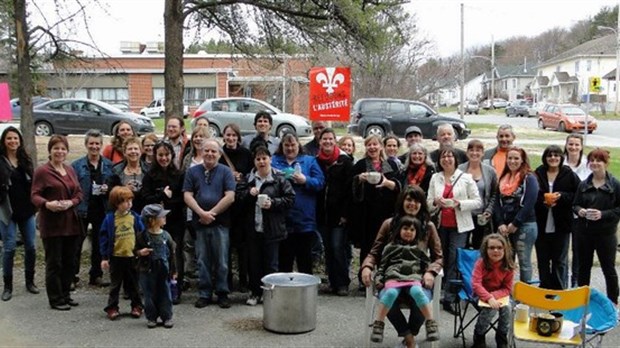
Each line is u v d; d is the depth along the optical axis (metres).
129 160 6.71
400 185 6.60
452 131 7.12
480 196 6.38
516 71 96.62
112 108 22.91
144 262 5.73
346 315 6.27
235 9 10.26
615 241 6.09
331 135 6.84
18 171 6.59
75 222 6.34
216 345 5.41
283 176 6.45
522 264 6.28
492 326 5.31
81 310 6.30
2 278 7.18
